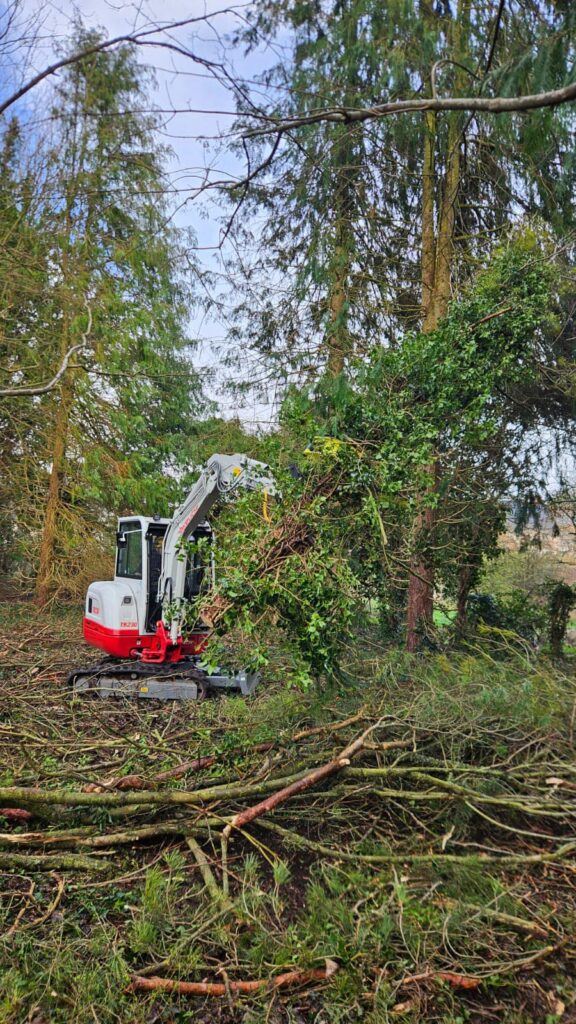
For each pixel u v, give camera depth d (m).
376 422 5.82
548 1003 2.88
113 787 4.46
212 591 5.02
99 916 3.35
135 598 7.95
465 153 8.92
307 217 9.44
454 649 8.04
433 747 4.63
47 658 9.32
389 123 7.98
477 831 4.15
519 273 6.53
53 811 4.07
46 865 3.72
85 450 14.05
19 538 14.59
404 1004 2.82
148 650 7.79
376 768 4.40
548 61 3.09
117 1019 2.76
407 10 7.54
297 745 4.82
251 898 3.42
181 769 4.72
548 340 8.47
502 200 9.12
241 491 6.31
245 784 4.40
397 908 3.29
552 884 3.65
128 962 3.11
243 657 5.02
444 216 9.10
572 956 3.11
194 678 7.32
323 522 5.20
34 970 2.97
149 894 3.29
